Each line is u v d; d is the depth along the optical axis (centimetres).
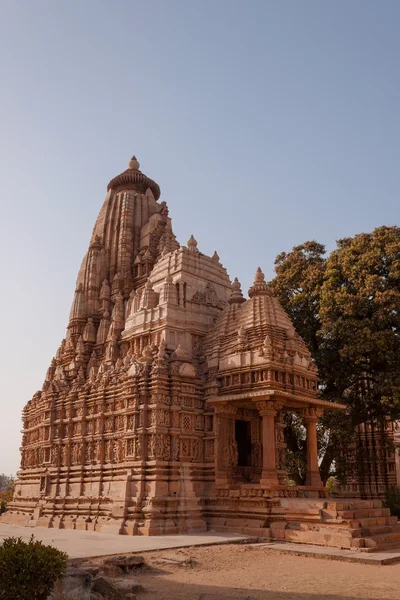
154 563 1730
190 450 2822
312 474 2833
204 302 3366
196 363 3100
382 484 4625
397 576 1541
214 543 2155
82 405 3328
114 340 3616
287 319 3047
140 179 4909
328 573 1588
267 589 1375
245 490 2566
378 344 3384
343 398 3769
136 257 4412
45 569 1066
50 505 3206
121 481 2808
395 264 3619
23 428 4281
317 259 4347
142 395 2842
